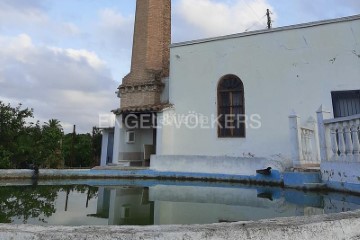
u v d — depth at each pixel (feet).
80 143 92.99
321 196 23.16
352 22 39.55
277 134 41.78
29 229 7.01
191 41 50.31
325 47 40.60
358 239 8.13
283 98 42.22
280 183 30.19
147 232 6.76
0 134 45.68
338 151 24.11
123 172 40.14
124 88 57.52
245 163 34.35
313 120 35.29
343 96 39.17
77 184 33.60
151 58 57.72
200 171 37.68
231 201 21.67
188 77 49.75
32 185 31.71
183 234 6.78
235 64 46.37
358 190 21.04
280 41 43.55
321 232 7.64
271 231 7.20
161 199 22.68
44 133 54.70
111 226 7.35
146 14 59.62
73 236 6.62
